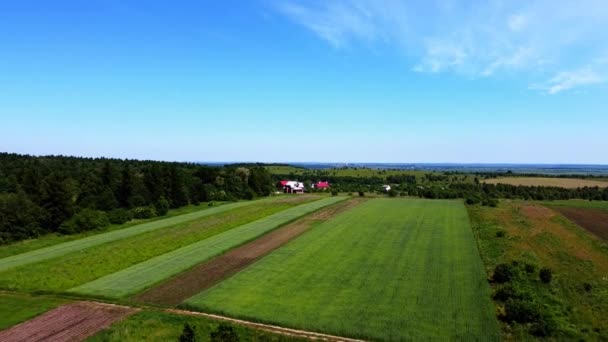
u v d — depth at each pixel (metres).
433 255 47.62
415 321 29.31
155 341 27.09
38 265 46.03
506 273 37.31
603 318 29.50
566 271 40.56
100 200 81.25
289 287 36.97
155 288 38.09
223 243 55.41
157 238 60.06
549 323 27.48
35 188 78.81
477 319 29.56
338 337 27.38
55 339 27.95
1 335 28.66
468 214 77.44
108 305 33.94
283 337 27.14
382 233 60.66
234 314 30.83
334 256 47.66
